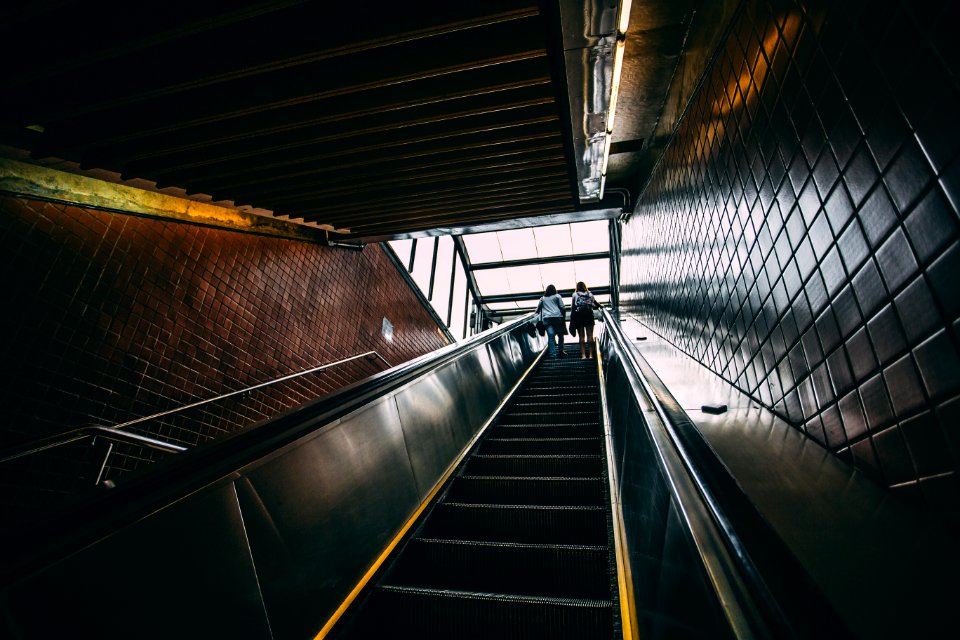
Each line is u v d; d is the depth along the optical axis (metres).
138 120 2.54
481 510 2.65
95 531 1.15
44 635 0.99
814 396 1.36
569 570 2.10
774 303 1.62
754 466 1.26
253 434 1.72
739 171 1.91
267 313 4.52
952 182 0.82
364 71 2.44
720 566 0.81
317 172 3.34
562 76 2.58
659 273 3.86
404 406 3.02
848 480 1.10
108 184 3.06
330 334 5.57
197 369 3.63
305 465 1.97
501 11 2.09
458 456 3.47
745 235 1.86
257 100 2.48
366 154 3.29
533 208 4.79
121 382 3.02
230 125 2.73
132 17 1.95
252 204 3.94
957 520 0.83
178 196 3.50
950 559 0.77
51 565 1.05
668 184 3.39
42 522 1.10
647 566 1.51
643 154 4.34
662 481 1.42
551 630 1.73
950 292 0.83
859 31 1.07
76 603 1.07
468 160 3.45
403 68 2.42
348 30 2.15
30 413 2.51
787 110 1.46
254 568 1.54
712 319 2.37
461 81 2.63
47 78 2.26
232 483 1.61
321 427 2.10
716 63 2.21
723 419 1.71
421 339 8.53
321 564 1.81
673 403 1.61
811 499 1.06
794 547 0.91
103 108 2.34
